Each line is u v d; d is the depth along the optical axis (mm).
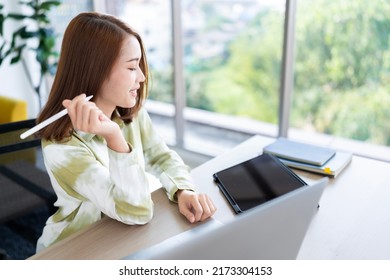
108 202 975
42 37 2967
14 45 3033
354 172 1360
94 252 911
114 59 954
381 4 2369
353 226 1039
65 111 895
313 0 2566
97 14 991
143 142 1347
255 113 3555
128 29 995
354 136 2797
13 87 3527
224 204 1121
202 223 1024
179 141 3090
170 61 2906
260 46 3293
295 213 653
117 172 968
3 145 1271
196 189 1209
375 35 2459
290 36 2244
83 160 997
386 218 1079
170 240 660
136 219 990
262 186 1165
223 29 3332
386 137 2654
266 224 619
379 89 2564
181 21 2762
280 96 2379
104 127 913
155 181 1615
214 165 1404
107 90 995
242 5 3211
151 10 3107
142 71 1139
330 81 2744
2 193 1296
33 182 1344
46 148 1012
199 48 3312
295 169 1379
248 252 604
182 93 2939
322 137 2924
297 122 2984
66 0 3379
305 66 2750
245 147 1574
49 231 1109
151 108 3637
